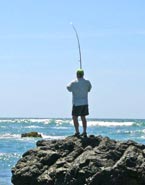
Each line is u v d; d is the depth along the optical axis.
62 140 16.89
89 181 14.59
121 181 14.62
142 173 14.62
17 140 51.53
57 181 15.28
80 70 17.12
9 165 28.92
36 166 16.05
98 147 15.70
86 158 15.13
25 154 16.80
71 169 15.05
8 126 102.31
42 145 17.03
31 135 57.03
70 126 103.44
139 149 15.51
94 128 90.88
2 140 51.44
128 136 63.44
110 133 71.19
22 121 140.38
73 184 14.85
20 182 16.05
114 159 15.23
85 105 16.92
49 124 115.94
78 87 16.94
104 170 14.57
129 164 14.75
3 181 22.58
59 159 16.05
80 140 16.58
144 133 71.31
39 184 15.58
